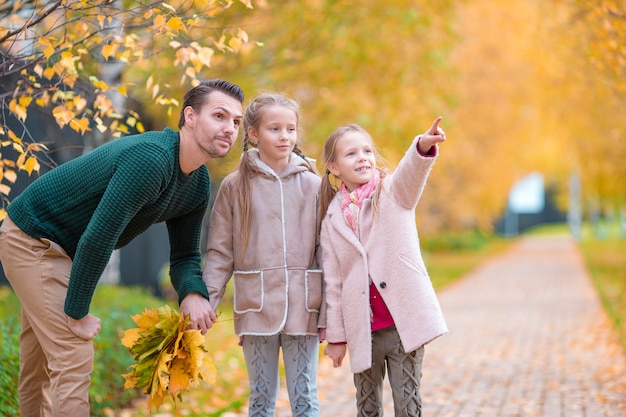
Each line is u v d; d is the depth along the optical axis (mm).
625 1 6848
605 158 19297
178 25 4359
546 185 48406
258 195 4059
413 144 3688
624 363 7996
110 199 3465
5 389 4898
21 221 3701
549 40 10523
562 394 6602
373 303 3908
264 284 4000
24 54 4770
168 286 14367
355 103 11281
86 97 5629
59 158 8984
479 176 27812
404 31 10844
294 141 4043
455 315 13672
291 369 4055
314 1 10242
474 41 20109
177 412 5828
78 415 3672
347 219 3938
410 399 3891
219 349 8711
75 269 3508
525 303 15219
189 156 3709
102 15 4535
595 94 10453
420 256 3885
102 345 6098
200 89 3701
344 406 6398
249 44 5492
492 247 40062
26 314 3848
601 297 14805
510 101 23766
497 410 6062
